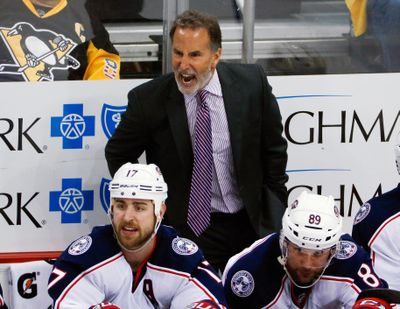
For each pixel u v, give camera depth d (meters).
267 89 14.07
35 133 15.01
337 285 12.25
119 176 11.85
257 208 14.12
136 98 14.05
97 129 15.14
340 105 15.48
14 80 15.03
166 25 15.38
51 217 15.18
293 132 15.48
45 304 14.92
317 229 11.47
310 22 15.62
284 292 12.38
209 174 13.98
